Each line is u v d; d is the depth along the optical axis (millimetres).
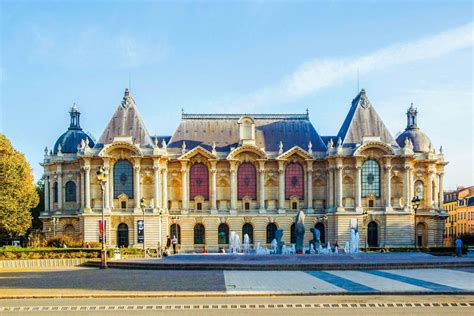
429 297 38812
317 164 125500
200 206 123438
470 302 36281
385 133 125250
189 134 127812
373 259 70250
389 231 119312
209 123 129750
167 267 65938
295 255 73438
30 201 109750
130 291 42219
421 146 129500
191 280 50969
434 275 54656
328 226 121438
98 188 118375
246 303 36156
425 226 126000
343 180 121750
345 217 118875
